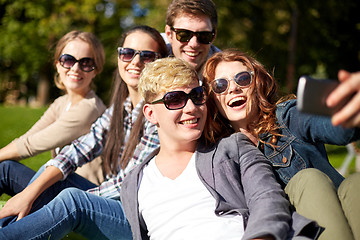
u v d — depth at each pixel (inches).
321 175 76.6
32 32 776.3
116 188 106.3
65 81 137.3
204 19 132.9
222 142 89.4
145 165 94.3
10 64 938.1
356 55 570.6
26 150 119.7
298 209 75.9
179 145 89.8
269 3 554.6
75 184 111.2
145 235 90.0
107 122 118.6
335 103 50.8
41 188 101.3
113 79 128.0
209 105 96.4
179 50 135.7
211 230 79.0
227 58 96.0
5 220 96.0
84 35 138.6
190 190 85.0
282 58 568.4
